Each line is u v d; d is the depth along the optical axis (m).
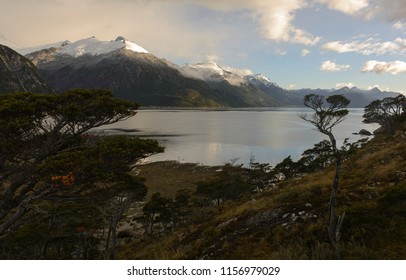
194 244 13.73
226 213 16.59
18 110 13.27
